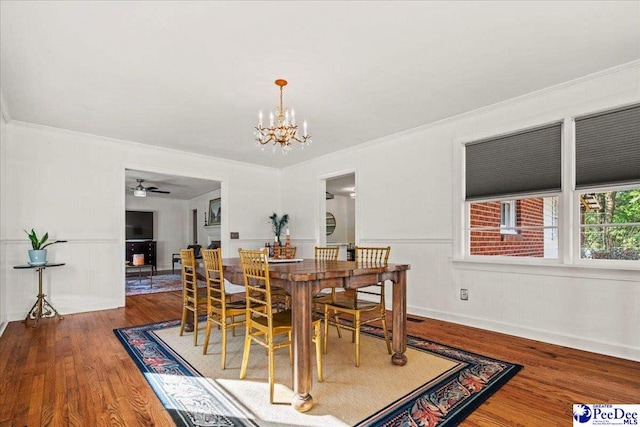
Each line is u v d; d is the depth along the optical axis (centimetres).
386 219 462
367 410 194
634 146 269
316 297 325
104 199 464
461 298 378
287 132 322
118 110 363
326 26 219
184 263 343
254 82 298
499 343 309
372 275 248
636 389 217
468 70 279
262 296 316
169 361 270
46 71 275
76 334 343
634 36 230
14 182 397
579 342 292
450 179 392
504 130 346
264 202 648
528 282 325
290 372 250
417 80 296
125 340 323
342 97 332
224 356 259
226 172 597
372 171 485
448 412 191
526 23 216
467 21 214
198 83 299
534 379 232
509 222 410
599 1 195
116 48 242
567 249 303
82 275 444
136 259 752
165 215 1071
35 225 412
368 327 370
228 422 183
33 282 411
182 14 205
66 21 210
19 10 198
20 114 375
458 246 381
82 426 178
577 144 301
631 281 267
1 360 270
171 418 186
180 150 531
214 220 912
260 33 226
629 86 270
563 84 302
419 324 376
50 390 218
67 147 436
